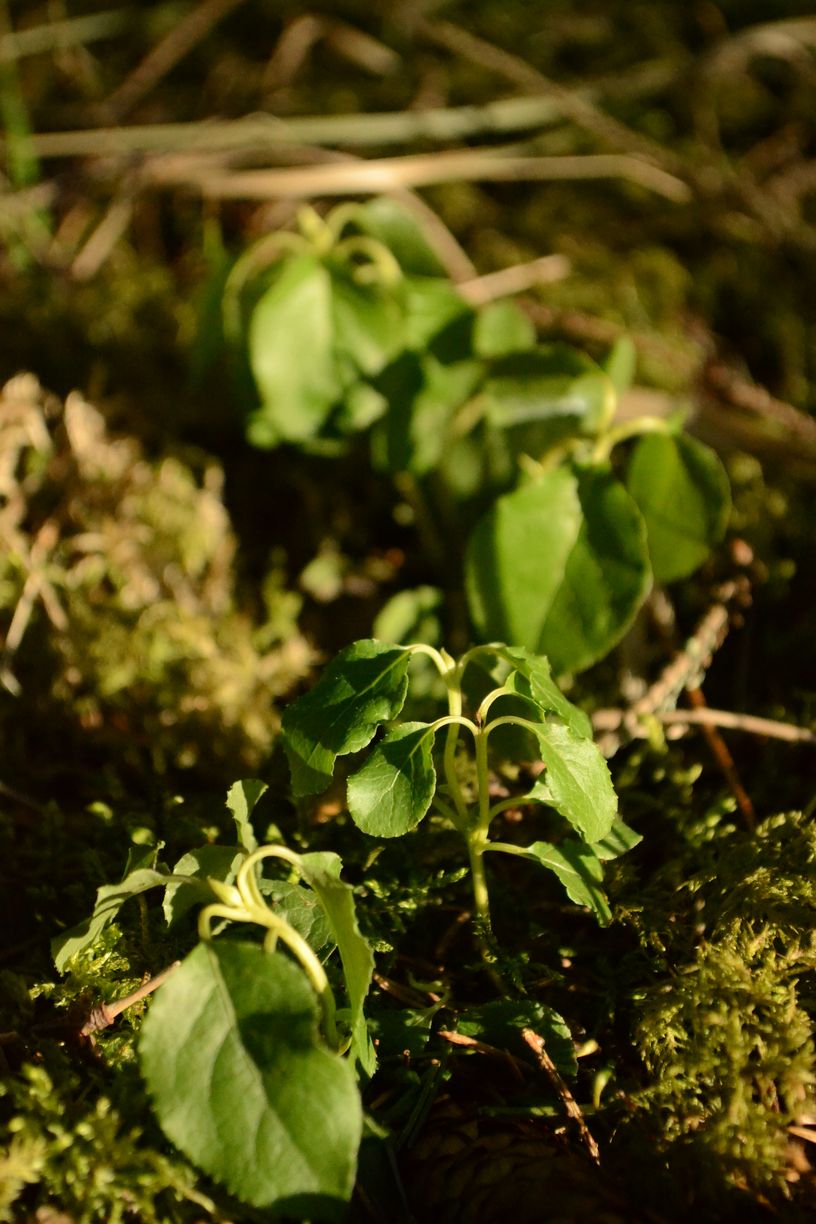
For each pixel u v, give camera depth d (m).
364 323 0.39
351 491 0.43
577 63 0.62
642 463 0.36
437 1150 0.30
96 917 0.30
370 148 0.57
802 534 0.41
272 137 0.54
